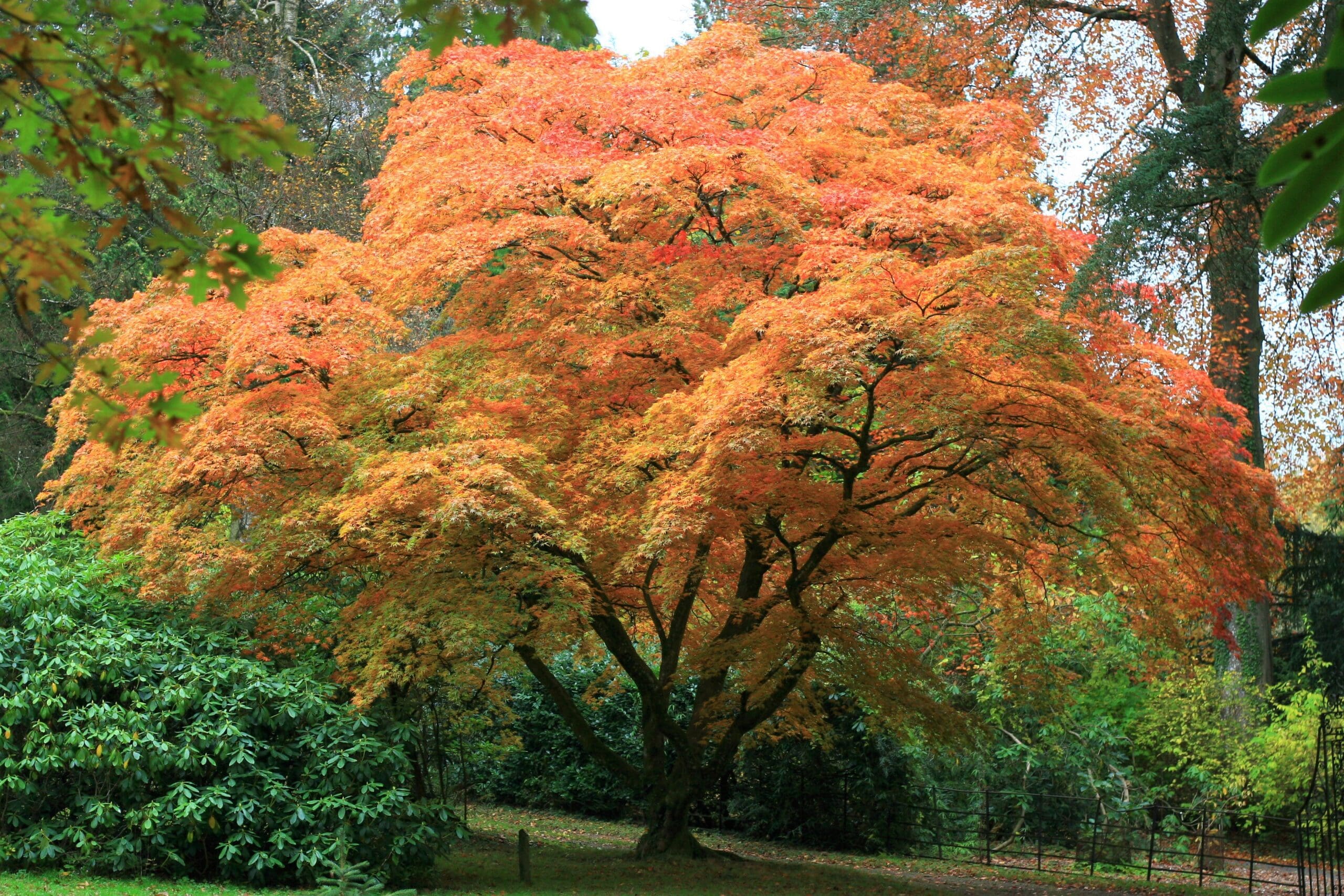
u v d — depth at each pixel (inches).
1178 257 665.0
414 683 569.3
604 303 491.5
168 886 467.5
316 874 479.8
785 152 524.1
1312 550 922.1
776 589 560.4
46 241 84.0
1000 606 677.3
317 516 480.4
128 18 76.0
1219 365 759.7
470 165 532.4
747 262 520.7
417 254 511.8
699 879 548.7
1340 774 563.2
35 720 492.1
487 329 583.2
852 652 560.1
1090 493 468.8
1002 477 538.6
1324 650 904.3
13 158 569.9
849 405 462.9
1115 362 557.9
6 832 487.5
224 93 77.5
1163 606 573.3
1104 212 635.5
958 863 706.2
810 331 416.8
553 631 527.2
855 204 494.9
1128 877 663.8
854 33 844.6
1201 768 741.3
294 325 508.1
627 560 465.1
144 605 553.9
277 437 478.9
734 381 433.1
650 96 519.2
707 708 583.5
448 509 425.7
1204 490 508.4
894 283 438.9
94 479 560.4
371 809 491.5
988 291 434.0
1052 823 759.7
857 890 536.7
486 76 603.8
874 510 546.0
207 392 513.3
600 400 533.3
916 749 746.8
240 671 520.7
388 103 1023.6
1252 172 571.8
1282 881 640.4
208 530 528.4
